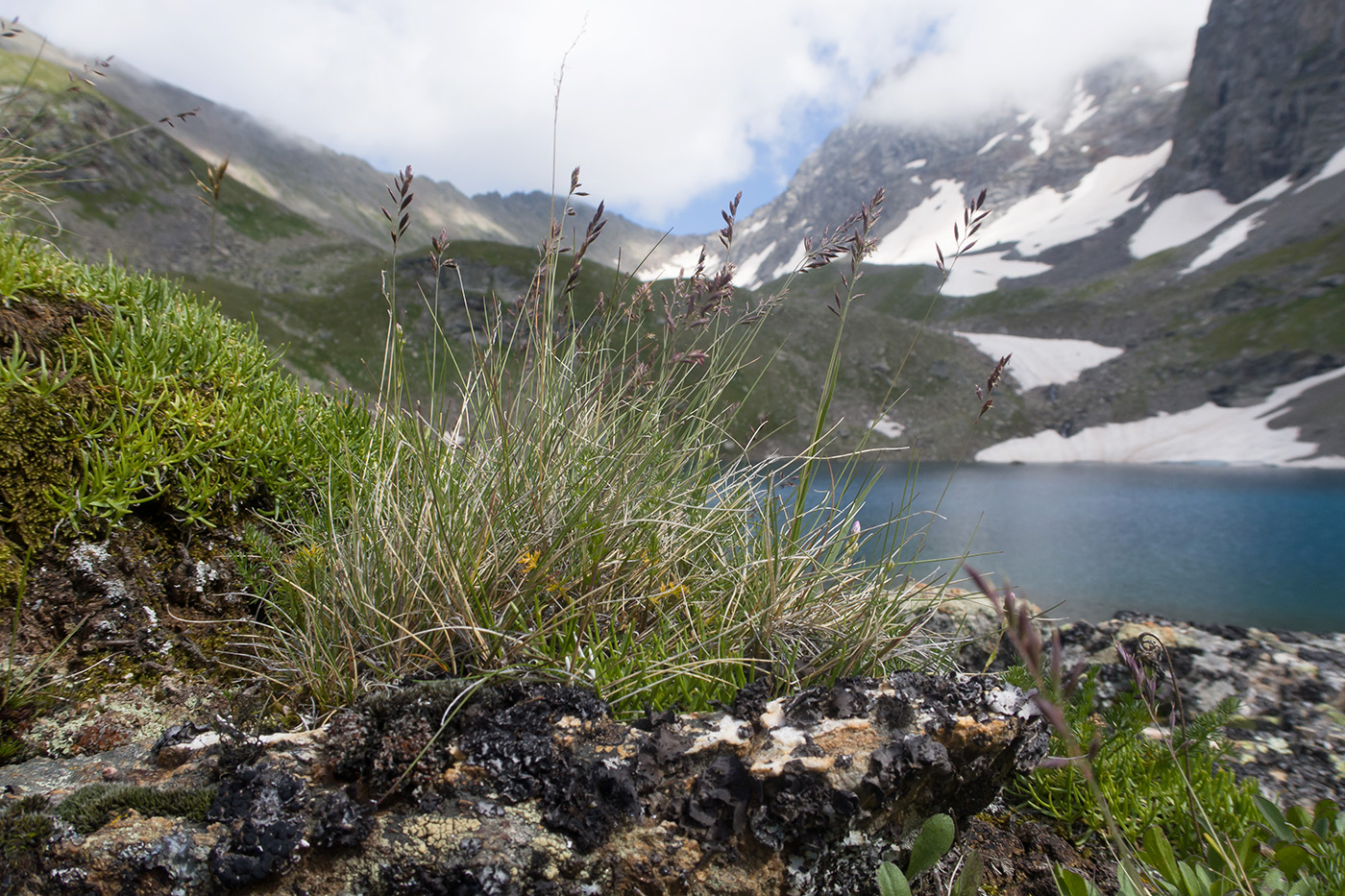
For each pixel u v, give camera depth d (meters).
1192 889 2.02
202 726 2.20
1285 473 105.50
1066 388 164.12
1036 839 2.59
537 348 2.64
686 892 1.85
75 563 2.50
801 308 163.50
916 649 2.78
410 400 2.59
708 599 2.92
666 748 2.04
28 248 3.07
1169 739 2.17
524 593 2.53
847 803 1.93
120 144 178.50
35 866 1.72
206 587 2.78
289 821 1.80
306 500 3.27
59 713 2.26
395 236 2.46
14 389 2.59
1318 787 3.21
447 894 1.76
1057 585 29.55
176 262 163.12
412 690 2.06
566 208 2.60
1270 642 4.35
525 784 1.93
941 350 164.38
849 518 2.77
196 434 2.95
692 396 2.89
